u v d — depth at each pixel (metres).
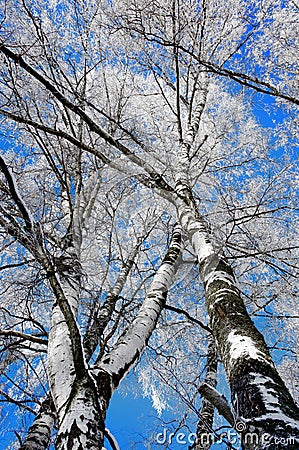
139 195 5.68
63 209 5.01
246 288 6.02
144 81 7.78
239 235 6.06
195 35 6.84
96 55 6.42
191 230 3.86
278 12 5.82
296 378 5.30
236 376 2.05
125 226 5.67
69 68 5.95
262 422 1.69
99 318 3.92
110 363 2.54
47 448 3.48
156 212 5.72
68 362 2.45
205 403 4.40
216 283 2.97
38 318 5.06
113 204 5.53
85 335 3.66
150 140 6.58
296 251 5.90
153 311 3.22
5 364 3.95
